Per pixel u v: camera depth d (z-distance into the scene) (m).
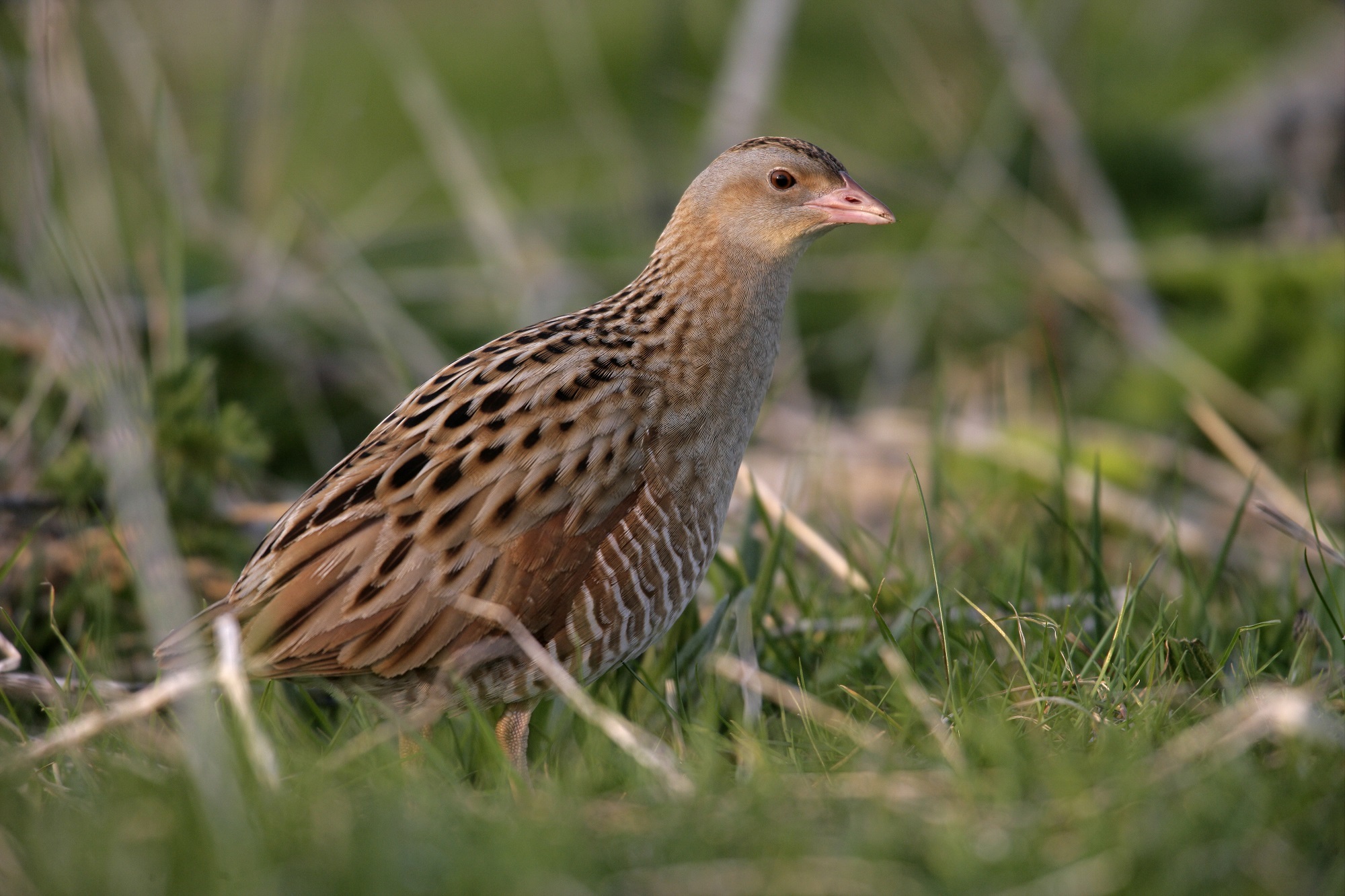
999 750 6.76
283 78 17.19
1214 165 21.56
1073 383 17.25
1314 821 6.07
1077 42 21.41
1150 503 13.41
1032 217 18.30
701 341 9.05
